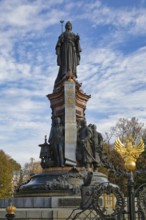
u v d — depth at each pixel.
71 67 32.53
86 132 29.30
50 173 28.17
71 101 30.73
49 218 20.59
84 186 17.83
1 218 20.97
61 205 24.33
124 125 56.78
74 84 31.19
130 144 15.47
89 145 28.83
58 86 32.28
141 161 46.38
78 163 28.91
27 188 27.47
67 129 29.84
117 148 15.41
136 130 55.84
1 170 69.44
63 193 25.86
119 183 35.91
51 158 29.67
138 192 15.72
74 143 29.39
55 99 31.81
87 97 32.44
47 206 24.59
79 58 33.56
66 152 29.05
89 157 28.55
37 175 28.81
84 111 32.09
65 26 33.88
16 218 20.84
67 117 30.28
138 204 15.57
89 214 17.88
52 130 30.39
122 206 15.81
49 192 26.14
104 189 16.25
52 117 31.62
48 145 30.08
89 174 18.47
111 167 16.53
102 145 29.14
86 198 16.94
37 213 20.80
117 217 15.76
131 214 15.01
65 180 26.67
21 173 83.94
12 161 84.44
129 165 15.16
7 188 68.94
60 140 29.50
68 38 33.12
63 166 28.73
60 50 33.22
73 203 24.27
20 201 25.58
